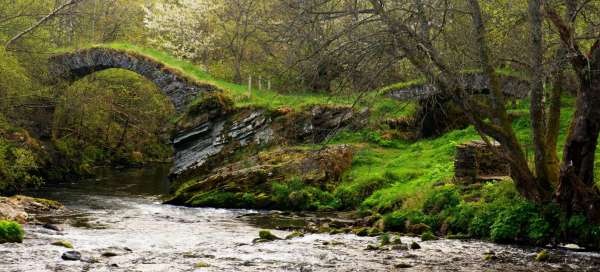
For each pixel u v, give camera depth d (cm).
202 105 3412
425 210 1797
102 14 5409
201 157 3328
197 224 1916
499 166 1934
